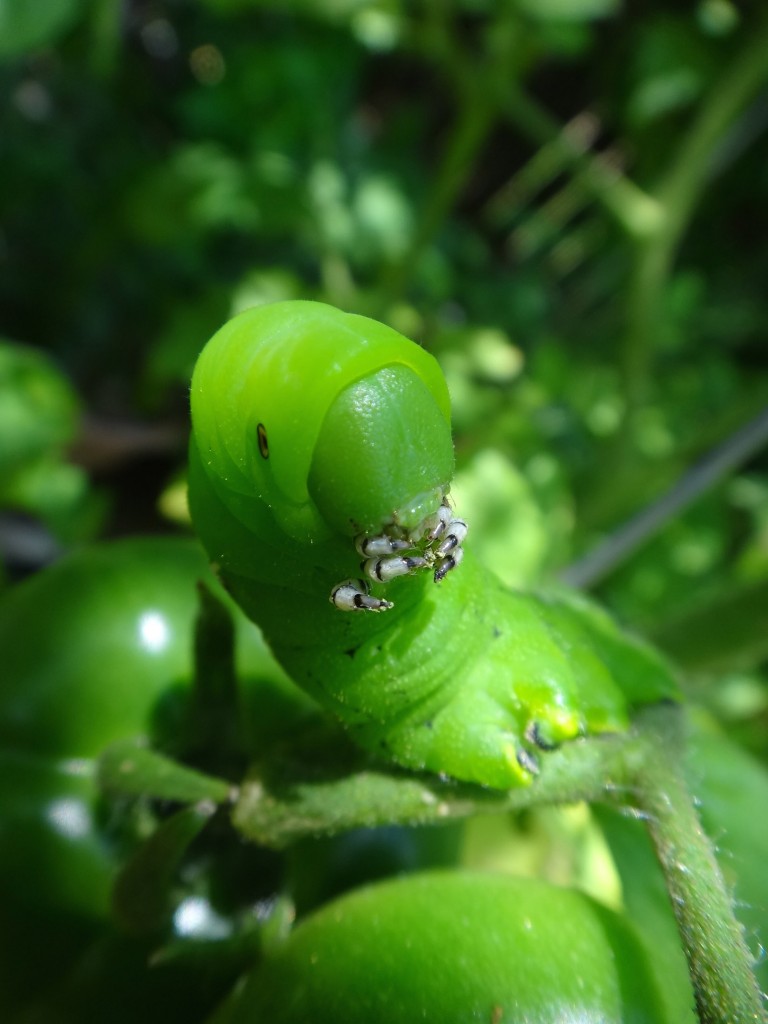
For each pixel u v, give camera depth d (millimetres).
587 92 219
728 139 174
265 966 48
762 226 209
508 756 45
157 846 48
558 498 127
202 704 53
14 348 113
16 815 55
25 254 166
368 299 143
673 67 143
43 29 87
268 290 140
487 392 134
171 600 61
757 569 136
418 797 47
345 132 167
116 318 169
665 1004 47
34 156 163
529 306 192
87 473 150
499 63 135
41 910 54
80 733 58
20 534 136
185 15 192
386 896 48
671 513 99
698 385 170
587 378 157
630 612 138
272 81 143
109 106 178
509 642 46
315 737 50
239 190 141
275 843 47
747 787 60
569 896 49
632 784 46
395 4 134
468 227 215
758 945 51
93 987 52
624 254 200
